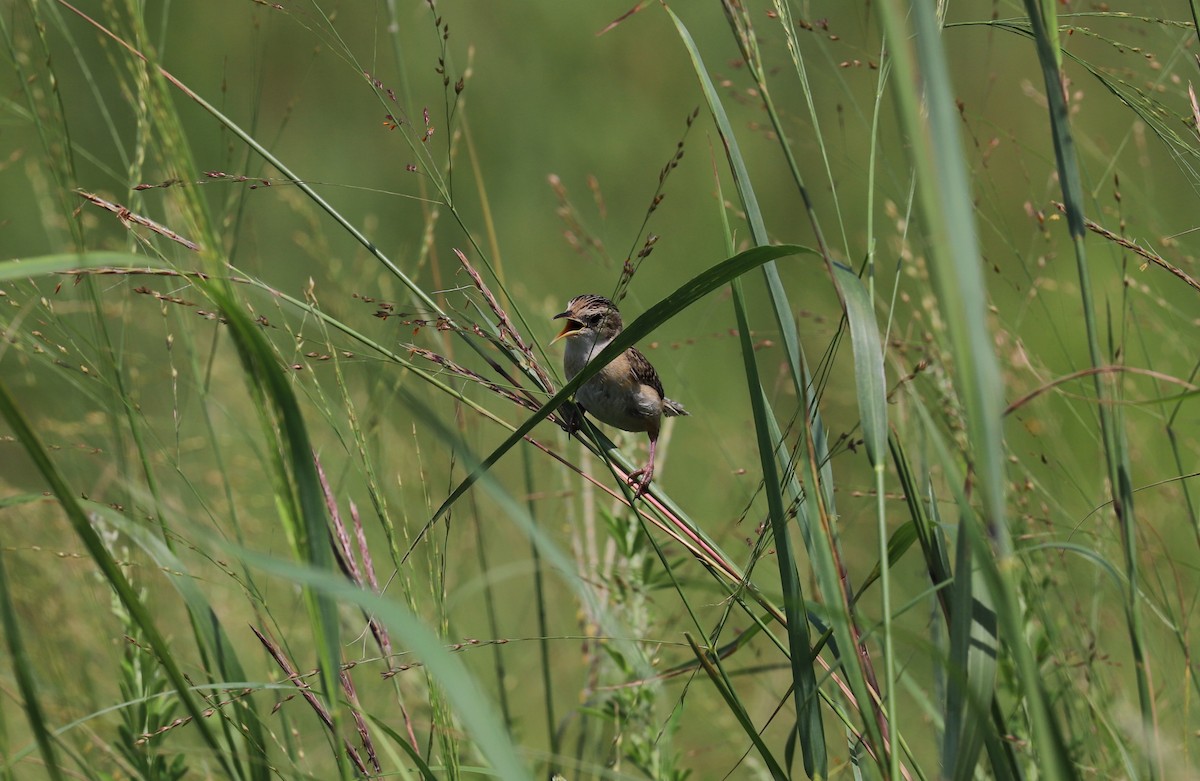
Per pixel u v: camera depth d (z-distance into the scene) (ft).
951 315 15.03
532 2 77.97
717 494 50.62
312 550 17.93
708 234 71.92
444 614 23.89
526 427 20.45
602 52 78.95
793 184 69.67
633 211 74.18
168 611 36.86
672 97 78.64
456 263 69.05
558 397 20.21
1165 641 30.94
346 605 30.63
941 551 20.03
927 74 15.20
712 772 37.55
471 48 28.30
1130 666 32.50
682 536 25.49
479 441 42.39
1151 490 37.45
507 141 76.64
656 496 26.21
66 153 27.14
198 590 23.48
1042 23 19.35
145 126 24.82
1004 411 18.15
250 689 22.93
